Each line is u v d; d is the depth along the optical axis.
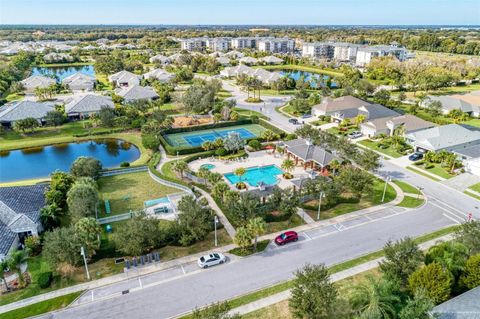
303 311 31.89
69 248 40.16
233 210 49.53
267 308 36.00
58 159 80.12
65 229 42.44
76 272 41.75
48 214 49.31
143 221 44.16
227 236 49.25
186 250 46.03
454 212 55.66
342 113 103.00
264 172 71.81
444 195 61.22
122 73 159.50
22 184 65.94
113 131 95.50
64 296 37.84
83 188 52.75
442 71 154.50
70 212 52.34
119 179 67.88
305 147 74.44
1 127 92.69
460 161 72.62
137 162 76.06
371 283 32.75
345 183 57.12
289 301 33.66
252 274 41.44
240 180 67.56
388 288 31.88
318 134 79.56
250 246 46.62
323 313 31.38
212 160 77.44
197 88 115.06
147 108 110.75
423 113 110.50
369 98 132.25
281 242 46.88
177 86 152.75
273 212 54.22
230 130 98.88
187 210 47.25
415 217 54.19
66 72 198.50
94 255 43.94
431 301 30.03
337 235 49.41
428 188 63.81
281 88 148.62
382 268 37.47
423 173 70.12
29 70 193.88
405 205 57.72
